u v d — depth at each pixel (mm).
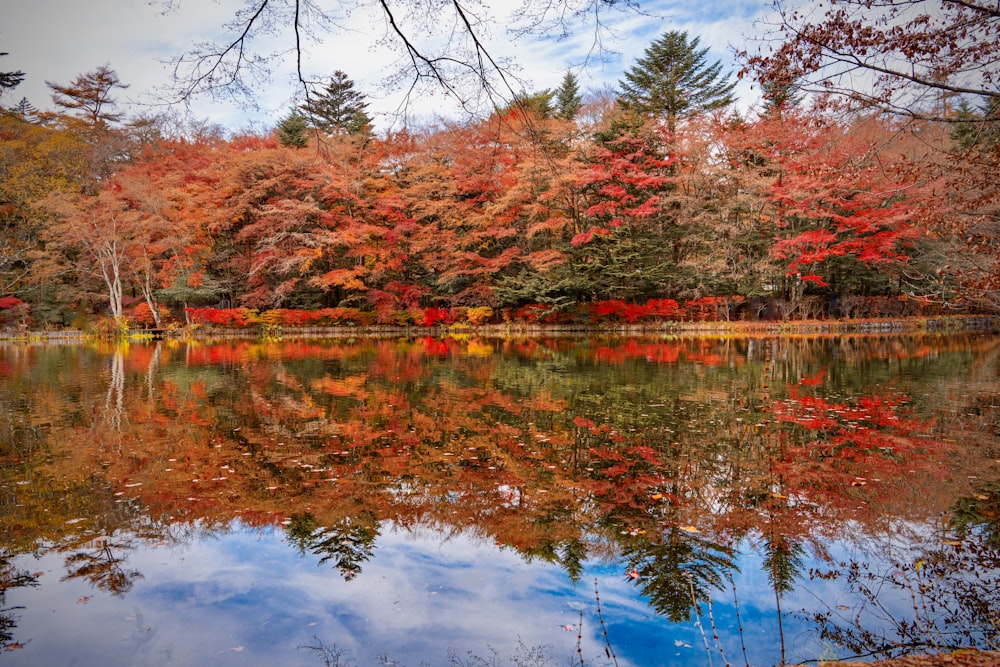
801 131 17438
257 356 17516
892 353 16875
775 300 26641
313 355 17781
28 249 26547
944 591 3430
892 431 7242
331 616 3168
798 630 3029
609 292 25891
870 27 4234
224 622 3100
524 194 23781
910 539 4168
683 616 3166
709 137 24625
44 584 3533
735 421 7777
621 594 3400
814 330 24469
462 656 2793
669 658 2781
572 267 25453
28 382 11906
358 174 26406
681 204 25375
